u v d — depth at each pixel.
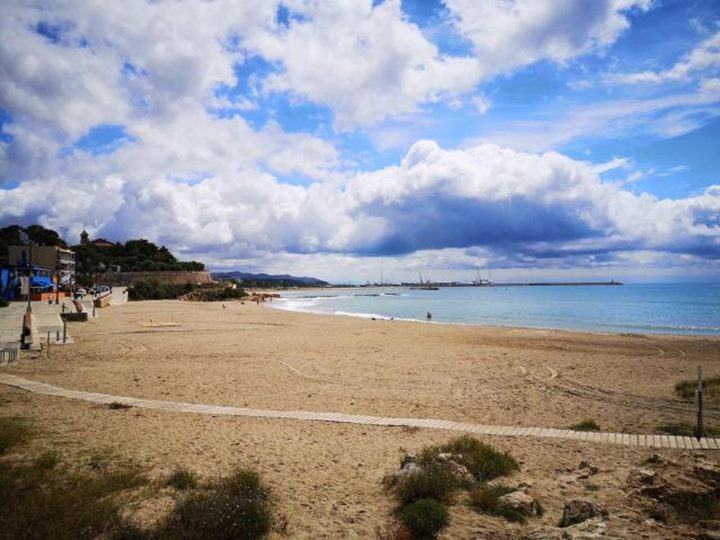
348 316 63.47
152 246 161.38
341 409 15.55
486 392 18.34
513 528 6.99
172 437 11.97
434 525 6.94
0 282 69.94
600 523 6.34
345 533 7.07
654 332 43.97
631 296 126.25
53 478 8.75
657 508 7.23
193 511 7.01
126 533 6.55
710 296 117.62
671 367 23.94
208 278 145.75
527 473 9.83
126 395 16.78
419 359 26.17
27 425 12.38
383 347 31.08
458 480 8.79
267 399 16.80
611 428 13.48
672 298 109.69
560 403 16.61
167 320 50.03
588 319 59.16
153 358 25.33
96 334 35.72
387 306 98.25
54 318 43.41
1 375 19.81
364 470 10.03
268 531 7.08
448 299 133.88
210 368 22.62
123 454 10.43
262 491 8.25
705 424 13.70
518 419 14.55
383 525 7.35
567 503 7.30
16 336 31.06
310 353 28.06
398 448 11.56
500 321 57.03
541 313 70.62
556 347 31.41
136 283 118.06
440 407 15.95
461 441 11.15
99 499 7.91
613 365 24.48
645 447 11.45
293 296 187.12
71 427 12.45
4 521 6.96
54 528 6.70
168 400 16.27
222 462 10.27
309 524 7.37
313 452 11.18
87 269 133.75
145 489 8.43
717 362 25.48
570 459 10.66
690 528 6.31
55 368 21.72
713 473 8.33
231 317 56.97
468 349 30.30
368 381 20.27
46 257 84.69
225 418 14.16
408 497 8.15
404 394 17.88
